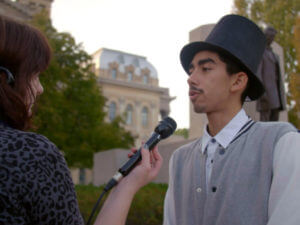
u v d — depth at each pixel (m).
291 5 15.59
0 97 1.07
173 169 1.81
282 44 15.20
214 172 1.56
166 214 1.79
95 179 9.42
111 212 1.20
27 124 1.13
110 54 47.56
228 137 1.61
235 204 1.45
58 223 0.97
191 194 1.63
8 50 1.09
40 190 0.96
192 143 1.85
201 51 1.67
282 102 6.20
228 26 1.65
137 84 45.53
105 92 43.97
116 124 21.95
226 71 1.63
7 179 0.94
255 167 1.49
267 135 1.53
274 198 1.38
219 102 1.63
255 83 1.68
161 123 1.49
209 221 1.50
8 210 0.92
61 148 15.64
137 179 1.28
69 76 15.71
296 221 1.27
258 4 16.28
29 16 23.88
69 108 15.44
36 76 1.19
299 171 1.33
